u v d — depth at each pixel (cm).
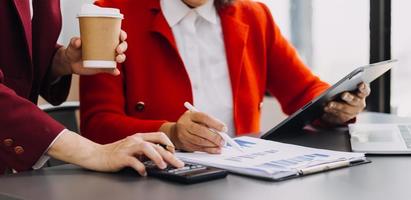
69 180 101
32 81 144
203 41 185
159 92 177
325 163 106
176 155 118
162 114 178
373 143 132
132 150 105
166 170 101
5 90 114
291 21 329
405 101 272
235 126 184
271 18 201
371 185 94
